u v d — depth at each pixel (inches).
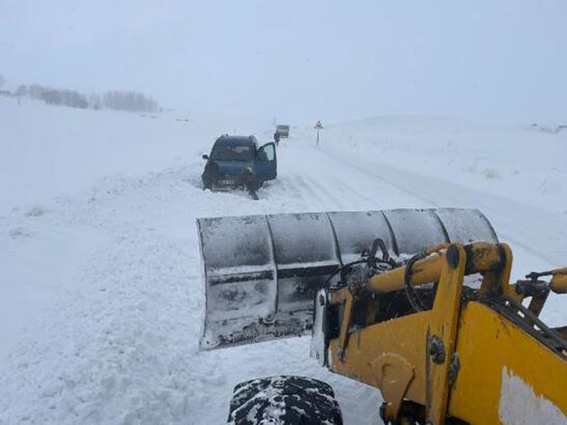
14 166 753.0
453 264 82.5
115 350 189.3
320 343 134.3
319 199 535.8
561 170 956.0
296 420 94.4
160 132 1642.5
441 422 83.6
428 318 89.3
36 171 722.8
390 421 100.7
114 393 167.2
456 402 81.4
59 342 200.5
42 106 2469.2
